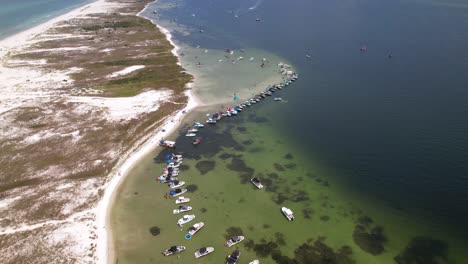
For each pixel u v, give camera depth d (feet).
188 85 373.81
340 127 292.81
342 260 177.68
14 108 313.94
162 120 304.71
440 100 321.73
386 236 191.42
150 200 218.18
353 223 200.34
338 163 250.37
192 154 263.49
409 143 264.72
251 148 270.26
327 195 221.87
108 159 252.83
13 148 261.03
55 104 322.34
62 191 221.66
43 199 214.69
